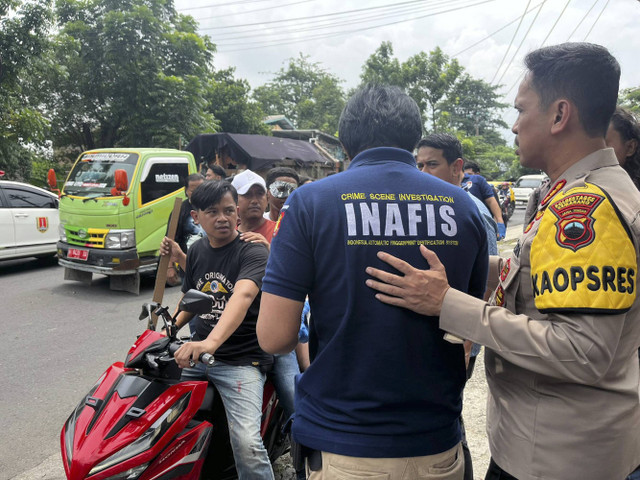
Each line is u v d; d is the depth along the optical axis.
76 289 7.62
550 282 1.21
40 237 9.02
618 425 1.28
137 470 1.90
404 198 1.36
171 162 7.77
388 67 32.41
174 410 2.02
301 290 1.36
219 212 2.40
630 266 1.17
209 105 22.56
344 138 1.51
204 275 2.54
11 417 3.69
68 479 1.85
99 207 7.12
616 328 1.15
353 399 1.32
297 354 2.79
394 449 1.29
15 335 5.51
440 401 1.35
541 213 1.36
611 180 1.28
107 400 2.00
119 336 5.48
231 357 2.41
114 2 19.20
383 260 1.30
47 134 19.27
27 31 13.70
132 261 7.11
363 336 1.31
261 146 13.37
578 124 1.32
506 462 1.40
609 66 1.30
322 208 1.34
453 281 1.37
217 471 2.47
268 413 2.57
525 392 1.36
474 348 2.78
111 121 19.94
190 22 21.61
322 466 1.34
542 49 1.38
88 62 18.97
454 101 33.50
